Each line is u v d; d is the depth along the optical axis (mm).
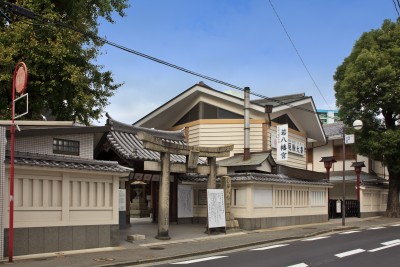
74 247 13445
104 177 14461
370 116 29094
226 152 18688
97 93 19031
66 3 17797
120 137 19719
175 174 21828
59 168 12883
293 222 23609
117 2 19719
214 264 11547
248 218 20391
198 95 28031
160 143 16375
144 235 16766
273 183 21578
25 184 12398
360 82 28391
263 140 26453
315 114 29703
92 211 14070
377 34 30094
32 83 16297
